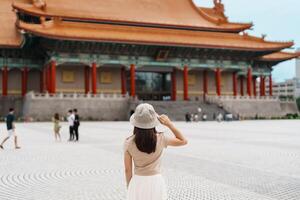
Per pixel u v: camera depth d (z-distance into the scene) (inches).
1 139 1282.0
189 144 1083.3
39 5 3238.2
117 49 3203.7
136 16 3590.1
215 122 2620.6
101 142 1170.0
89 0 3590.1
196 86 3695.9
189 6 4037.9
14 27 3400.6
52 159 799.1
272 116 3408.0
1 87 3255.4
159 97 3656.5
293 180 561.6
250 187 514.9
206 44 3314.5
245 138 1275.8
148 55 3339.1
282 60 3900.1
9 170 666.2
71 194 485.1
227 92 3841.0
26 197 473.7
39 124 2346.2
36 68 3351.4
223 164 712.4
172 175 603.5
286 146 1015.6
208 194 477.7
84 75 3316.9
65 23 3036.4
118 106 2957.7
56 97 2797.7
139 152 251.4
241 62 3681.1
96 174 621.3
